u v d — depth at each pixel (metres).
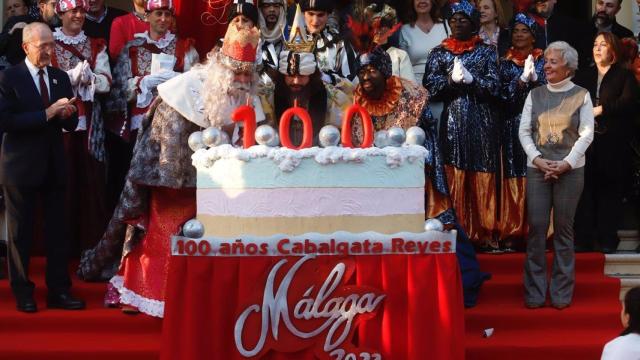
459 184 12.38
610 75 12.85
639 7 14.00
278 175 9.42
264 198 9.45
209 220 9.73
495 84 12.33
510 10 15.18
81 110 12.07
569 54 11.55
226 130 10.32
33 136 11.05
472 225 12.58
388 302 9.44
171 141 10.41
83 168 12.45
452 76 12.03
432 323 9.42
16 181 10.98
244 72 10.12
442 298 9.41
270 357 9.41
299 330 9.37
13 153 11.02
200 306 9.37
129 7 16.94
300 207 9.42
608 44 12.85
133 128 12.14
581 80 13.09
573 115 11.45
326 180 9.42
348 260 9.41
